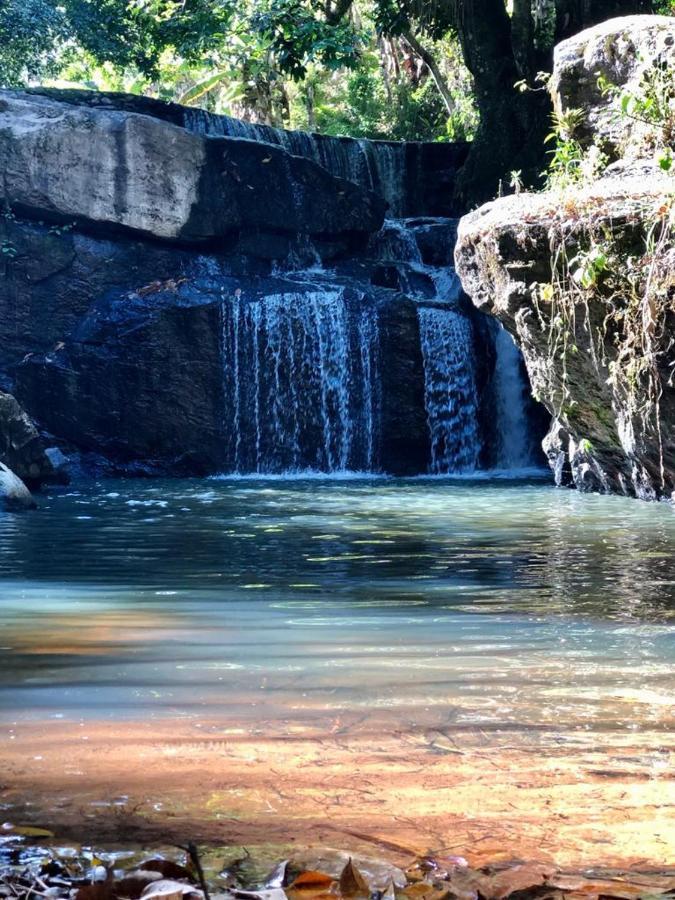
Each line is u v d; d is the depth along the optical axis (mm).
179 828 2486
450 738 3209
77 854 2336
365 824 2508
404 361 21516
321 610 5816
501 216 11641
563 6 24250
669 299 9828
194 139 22250
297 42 23375
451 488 16281
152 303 21422
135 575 7340
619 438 12414
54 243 21594
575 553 8414
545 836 2434
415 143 27594
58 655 4512
